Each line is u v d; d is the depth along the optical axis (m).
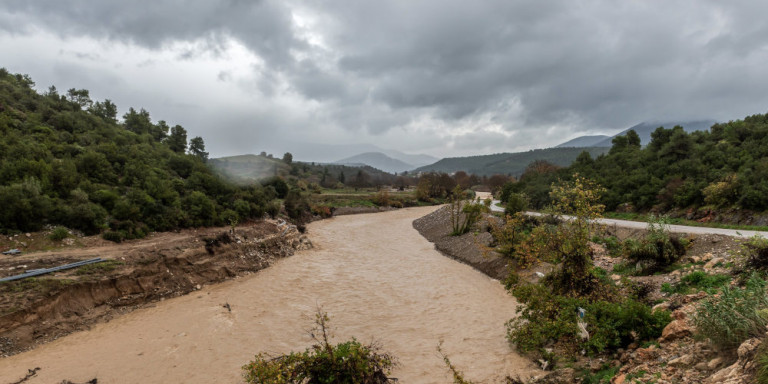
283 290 20.75
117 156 35.03
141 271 19.06
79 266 17.58
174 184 34.47
